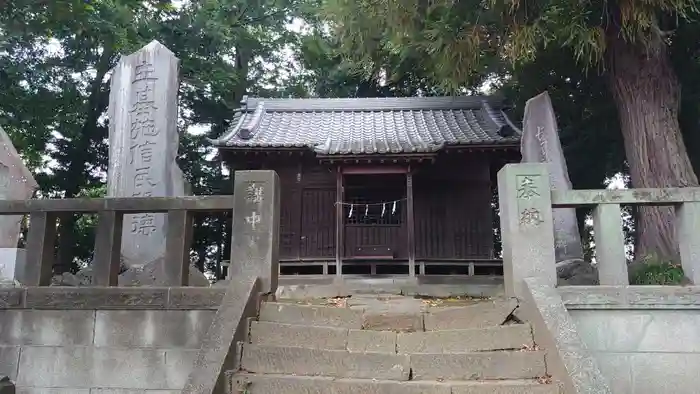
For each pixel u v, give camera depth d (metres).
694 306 5.33
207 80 20.45
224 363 4.88
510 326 5.31
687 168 9.86
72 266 20.92
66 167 21.27
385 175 14.74
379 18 10.93
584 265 9.73
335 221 15.59
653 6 8.60
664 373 5.25
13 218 8.83
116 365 5.67
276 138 15.63
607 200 5.78
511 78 16.12
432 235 15.46
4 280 7.36
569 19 8.92
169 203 6.12
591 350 5.33
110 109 11.05
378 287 12.95
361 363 5.15
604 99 14.76
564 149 16.98
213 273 24.86
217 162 23.34
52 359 5.75
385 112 18.16
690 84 12.87
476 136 15.17
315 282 13.71
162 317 5.73
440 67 10.64
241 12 22.94
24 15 12.48
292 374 5.09
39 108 17.98
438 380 4.98
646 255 9.44
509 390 4.63
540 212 5.80
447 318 5.86
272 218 6.02
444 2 9.80
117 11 15.10
